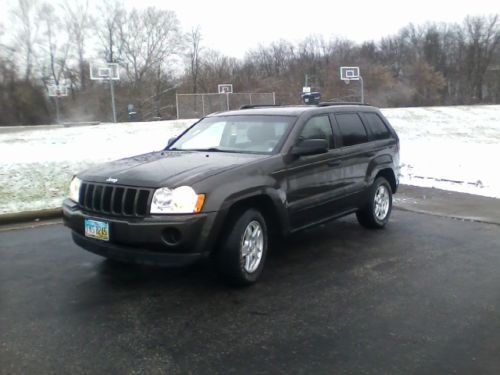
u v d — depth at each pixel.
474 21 87.25
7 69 55.72
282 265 5.75
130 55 63.72
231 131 6.09
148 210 4.52
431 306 4.61
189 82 67.06
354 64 72.38
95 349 3.73
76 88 60.78
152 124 24.41
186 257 4.51
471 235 7.20
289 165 5.47
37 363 3.52
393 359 3.63
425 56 87.12
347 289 5.00
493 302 4.71
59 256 5.99
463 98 86.62
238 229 4.81
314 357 3.65
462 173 12.59
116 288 4.95
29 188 9.58
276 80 67.69
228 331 4.05
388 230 7.48
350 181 6.61
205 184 4.61
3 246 6.45
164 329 4.07
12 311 4.39
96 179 4.93
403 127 28.45
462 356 3.68
